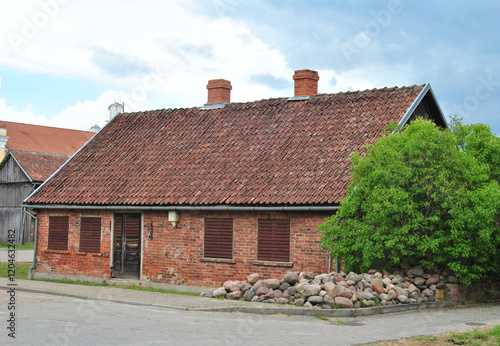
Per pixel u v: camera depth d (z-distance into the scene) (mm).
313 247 17281
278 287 15086
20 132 62375
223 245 19078
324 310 13477
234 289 15594
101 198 21406
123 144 24734
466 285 15930
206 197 19109
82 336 10562
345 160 18172
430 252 15844
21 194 48000
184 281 19781
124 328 11484
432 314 13984
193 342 10133
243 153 20828
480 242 15430
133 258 21250
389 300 14570
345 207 15734
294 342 10211
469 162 15719
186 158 21922
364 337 10781
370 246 15188
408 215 15164
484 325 12352
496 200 14914
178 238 20031
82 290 18250
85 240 22344
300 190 17625
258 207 17859
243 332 11219
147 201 20203
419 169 15336
